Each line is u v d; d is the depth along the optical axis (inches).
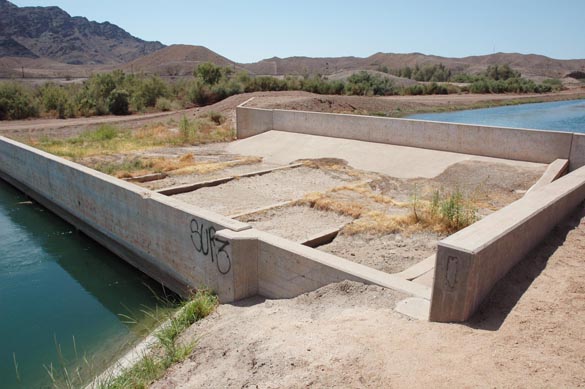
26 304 417.4
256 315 272.2
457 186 535.5
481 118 1483.8
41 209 708.7
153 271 467.5
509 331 191.3
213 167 687.1
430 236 392.5
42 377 310.0
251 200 532.7
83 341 355.6
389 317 218.4
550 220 280.2
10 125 1272.1
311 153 748.6
